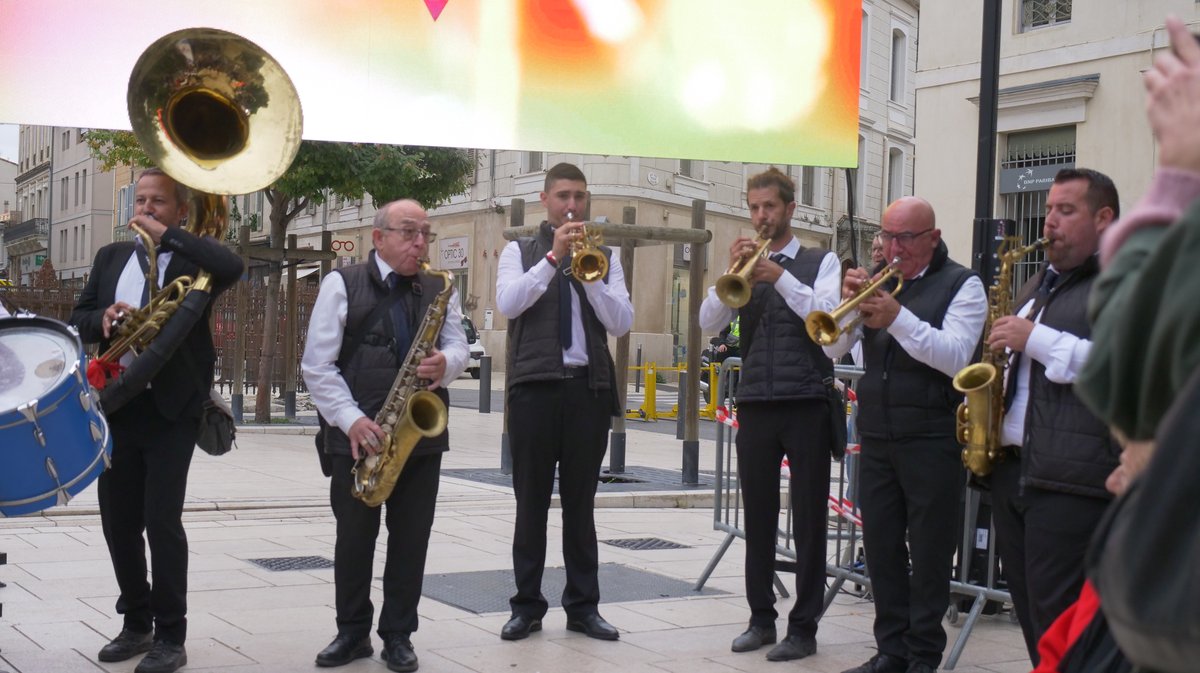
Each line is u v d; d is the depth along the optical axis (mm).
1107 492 3457
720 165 32188
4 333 3859
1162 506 1395
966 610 5824
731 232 32688
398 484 4602
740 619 5520
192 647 4699
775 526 4992
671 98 5895
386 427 4457
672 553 7262
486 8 5680
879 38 35031
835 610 6012
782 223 5051
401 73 5633
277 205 14648
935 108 16234
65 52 5262
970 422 3916
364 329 4613
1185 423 1396
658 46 5875
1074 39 14945
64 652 4582
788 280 4754
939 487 4355
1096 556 1779
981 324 4426
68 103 5266
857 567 6059
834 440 4859
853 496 6059
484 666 4566
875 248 5918
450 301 4719
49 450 3617
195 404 4395
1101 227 3643
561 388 5023
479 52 5695
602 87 5816
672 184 30250
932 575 4375
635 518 8711
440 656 4703
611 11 5809
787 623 5305
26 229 58312
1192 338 1447
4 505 3621
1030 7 15555
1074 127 15031
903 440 4391
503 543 7316
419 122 5645
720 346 20203
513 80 5730
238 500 8461
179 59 4219
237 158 4309
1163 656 1395
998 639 5434
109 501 4473
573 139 5797
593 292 5059
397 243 4645
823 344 4277
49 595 5527
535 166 30469
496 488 9602
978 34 15750
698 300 10164
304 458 11344
